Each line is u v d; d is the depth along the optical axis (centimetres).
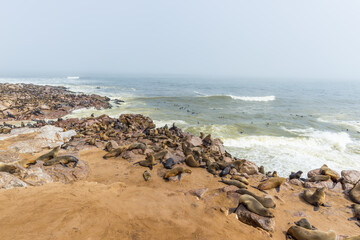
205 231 449
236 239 438
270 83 11644
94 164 866
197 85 8200
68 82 7675
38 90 4084
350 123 2409
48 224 398
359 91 7775
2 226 376
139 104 3328
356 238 429
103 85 6781
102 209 477
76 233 389
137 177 754
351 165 1273
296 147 1564
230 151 1469
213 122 2267
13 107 2361
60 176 681
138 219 464
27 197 482
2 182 517
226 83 10138
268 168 1215
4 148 942
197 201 580
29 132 1298
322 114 2916
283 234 489
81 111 2634
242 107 3331
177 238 419
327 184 782
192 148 1162
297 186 788
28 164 696
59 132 1280
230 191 633
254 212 522
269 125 2200
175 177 752
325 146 1611
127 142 1229
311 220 558
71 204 479
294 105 3675
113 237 397
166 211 510
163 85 7700
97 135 1370
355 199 674
